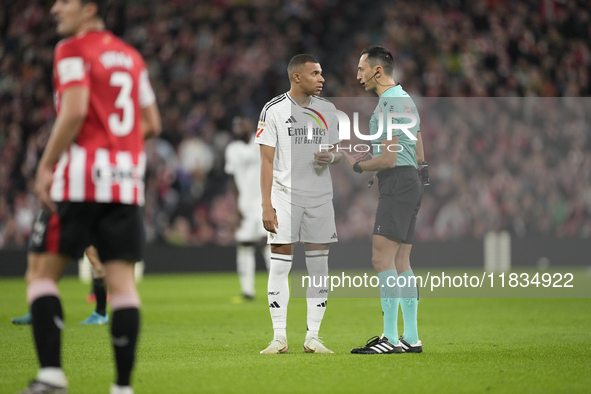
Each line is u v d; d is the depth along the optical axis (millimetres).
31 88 71250
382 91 19156
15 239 58219
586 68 79750
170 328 25891
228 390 14078
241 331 24984
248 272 38406
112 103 12508
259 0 83125
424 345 20938
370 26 81250
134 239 12609
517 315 30266
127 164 12555
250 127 39094
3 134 68500
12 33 74875
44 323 12383
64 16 12789
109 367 16969
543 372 16094
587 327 25891
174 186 65188
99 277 25672
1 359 18219
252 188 38750
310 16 83812
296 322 28047
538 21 80750
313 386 14461
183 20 80375
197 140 67062
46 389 12234
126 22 79312
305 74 19078
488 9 80812
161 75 76938
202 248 60312
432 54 77375
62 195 12195
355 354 18969
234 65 77812
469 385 14555
